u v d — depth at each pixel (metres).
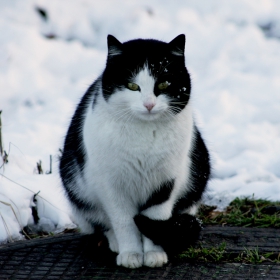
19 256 7.81
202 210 9.51
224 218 9.14
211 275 7.17
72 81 16.03
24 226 8.88
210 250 7.73
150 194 7.75
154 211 7.80
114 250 7.96
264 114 13.73
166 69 7.37
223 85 15.20
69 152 8.45
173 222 7.77
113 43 7.53
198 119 13.08
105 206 7.79
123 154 7.36
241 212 9.38
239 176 11.02
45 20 18.45
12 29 16.75
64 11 18.73
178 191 7.96
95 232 8.47
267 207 9.43
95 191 7.83
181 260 7.64
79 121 8.26
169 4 19.67
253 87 15.06
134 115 7.29
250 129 13.05
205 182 8.76
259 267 7.34
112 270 7.43
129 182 7.58
